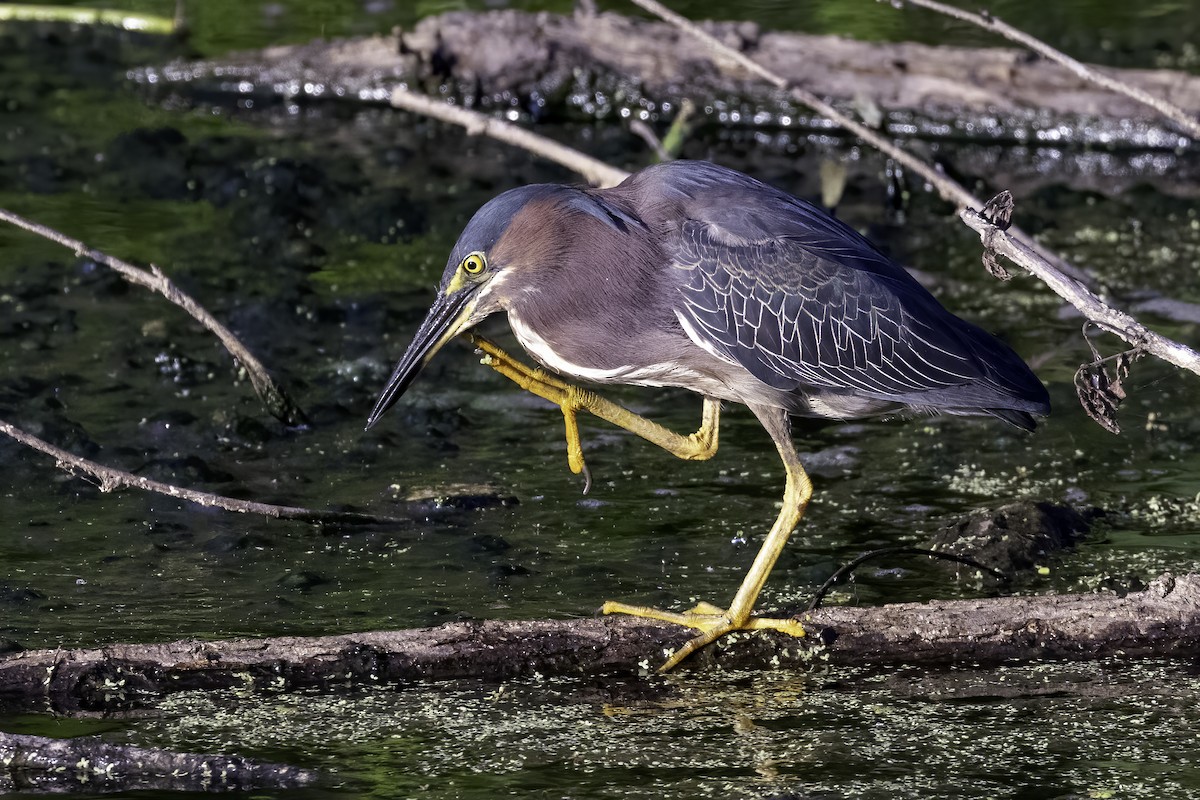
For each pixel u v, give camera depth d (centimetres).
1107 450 1205
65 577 990
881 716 817
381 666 855
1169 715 813
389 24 2291
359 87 2089
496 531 1073
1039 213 1772
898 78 1977
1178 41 2211
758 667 881
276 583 987
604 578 997
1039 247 1569
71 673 826
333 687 848
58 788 734
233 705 825
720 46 1367
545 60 2038
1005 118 1952
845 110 1980
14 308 1456
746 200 959
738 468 1187
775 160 1942
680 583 991
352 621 934
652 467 1188
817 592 963
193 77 2134
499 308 958
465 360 1407
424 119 2056
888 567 1013
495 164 1919
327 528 1072
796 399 981
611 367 958
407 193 1800
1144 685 848
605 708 829
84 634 908
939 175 1325
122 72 2206
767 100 1998
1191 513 1091
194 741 786
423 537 1064
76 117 2033
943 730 800
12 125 1988
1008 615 887
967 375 958
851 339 946
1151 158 1930
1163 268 1603
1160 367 1367
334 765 762
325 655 851
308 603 957
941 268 1622
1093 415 886
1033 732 797
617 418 984
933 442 1231
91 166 1859
